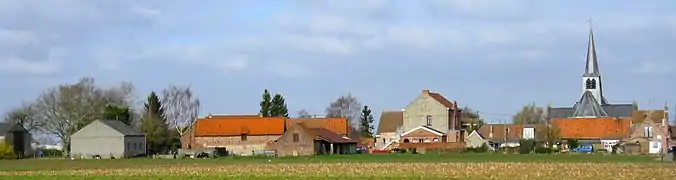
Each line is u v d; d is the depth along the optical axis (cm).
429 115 15250
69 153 14238
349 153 13400
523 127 15000
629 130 13975
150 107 15738
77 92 14725
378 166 7762
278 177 5956
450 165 7831
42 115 14612
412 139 14962
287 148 13088
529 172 6525
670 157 9450
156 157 12725
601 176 5972
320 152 13200
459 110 15700
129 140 14088
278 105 19588
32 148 15050
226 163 9181
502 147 13762
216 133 14788
